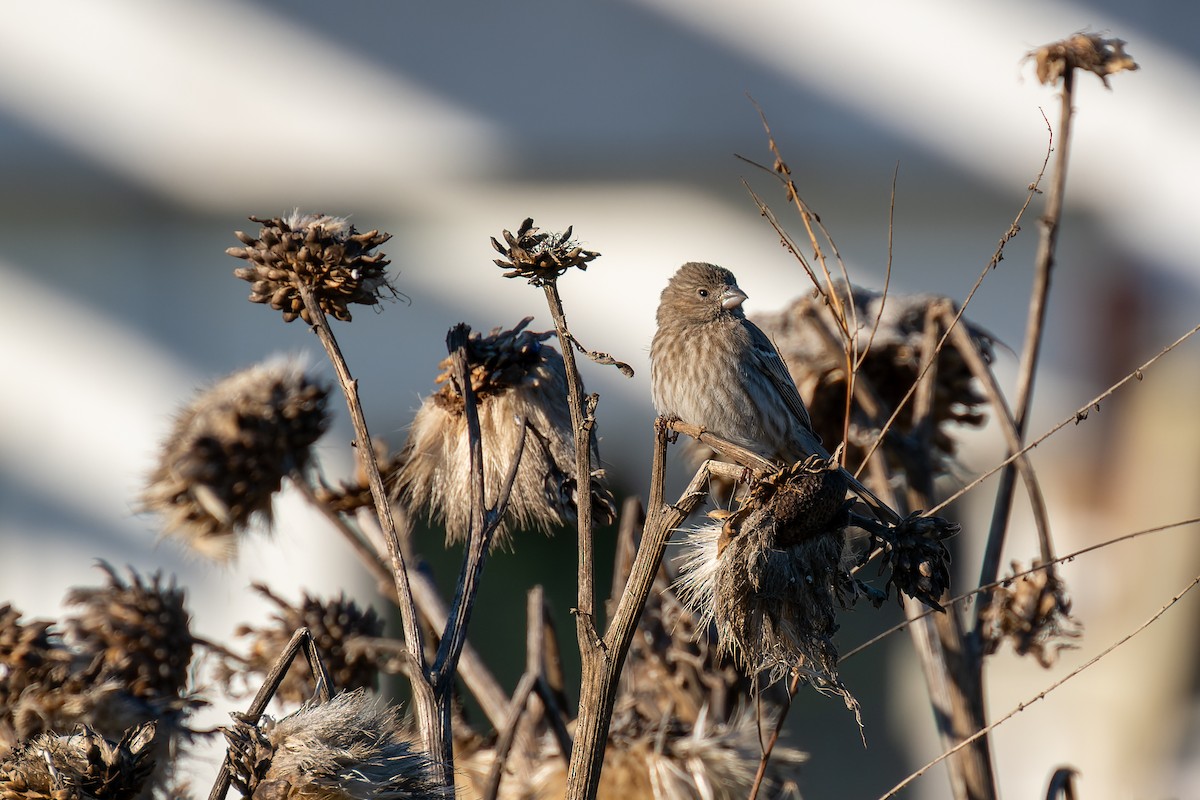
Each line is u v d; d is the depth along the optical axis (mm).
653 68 12039
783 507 3043
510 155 11992
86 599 4492
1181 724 10539
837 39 11938
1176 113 11836
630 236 11969
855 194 11961
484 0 12008
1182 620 10562
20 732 3900
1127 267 11820
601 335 11891
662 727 4500
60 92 11969
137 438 11930
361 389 11617
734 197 11961
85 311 12031
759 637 3061
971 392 5465
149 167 11961
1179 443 11086
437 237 12031
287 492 10086
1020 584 4570
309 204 12055
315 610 4793
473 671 4762
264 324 12023
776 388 5773
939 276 11867
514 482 3990
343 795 2914
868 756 11297
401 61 12047
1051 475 11359
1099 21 11875
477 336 4145
